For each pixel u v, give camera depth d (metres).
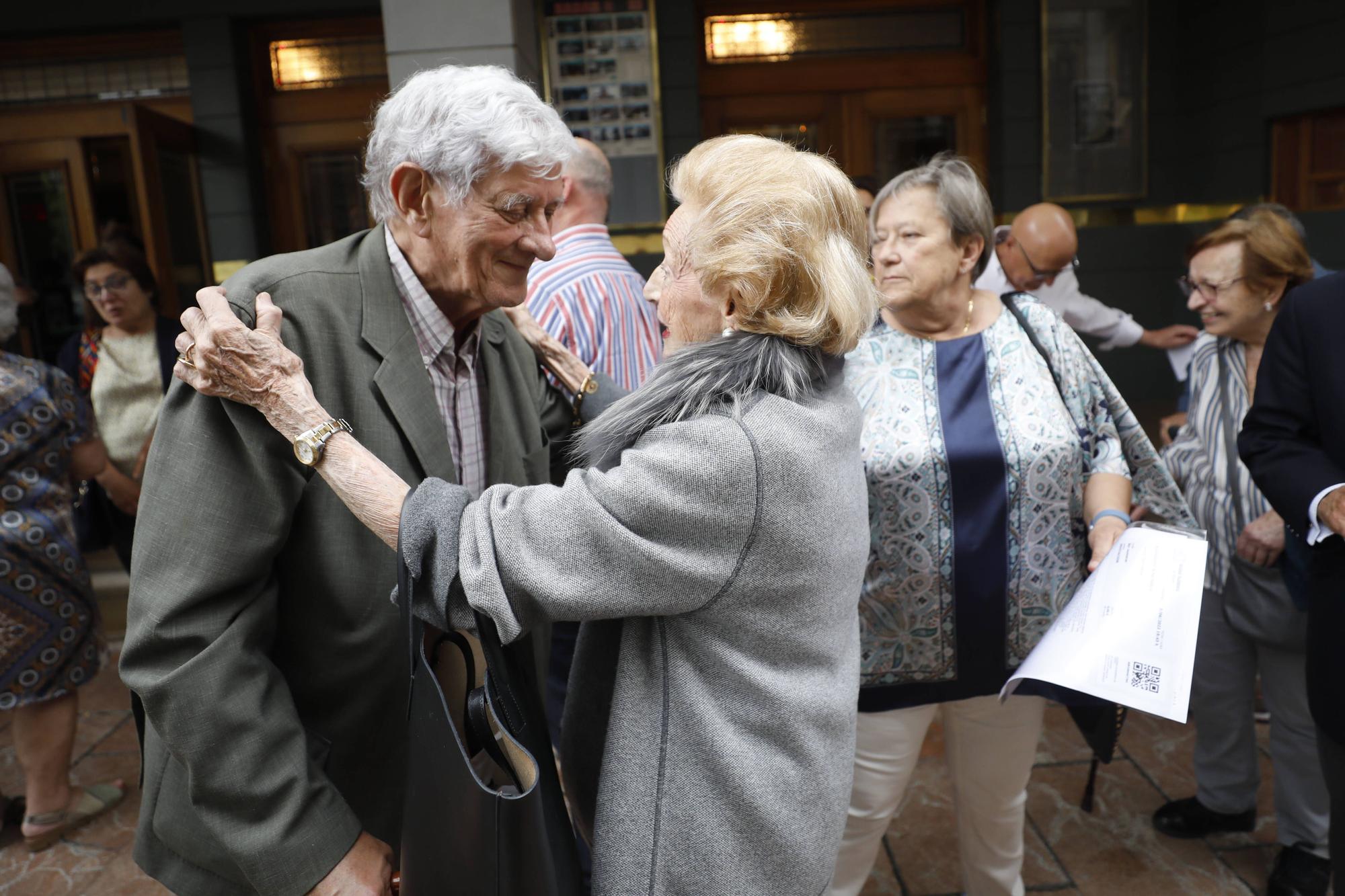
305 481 1.03
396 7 3.58
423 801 0.90
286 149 5.21
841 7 5.31
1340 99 4.55
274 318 0.99
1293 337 1.52
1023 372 1.58
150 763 1.10
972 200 1.54
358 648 1.09
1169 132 5.46
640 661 0.97
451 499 0.94
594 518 0.88
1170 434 2.58
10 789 2.64
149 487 0.98
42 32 4.93
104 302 3.18
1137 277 5.58
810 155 0.99
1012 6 5.20
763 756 0.95
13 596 2.20
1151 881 2.08
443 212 1.05
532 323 1.54
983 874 1.81
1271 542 1.89
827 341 0.97
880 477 1.55
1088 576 1.50
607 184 2.27
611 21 4.99
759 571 0.91
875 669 1.62
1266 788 2.42
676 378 0.94
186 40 4.89
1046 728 2.77
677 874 0.95
